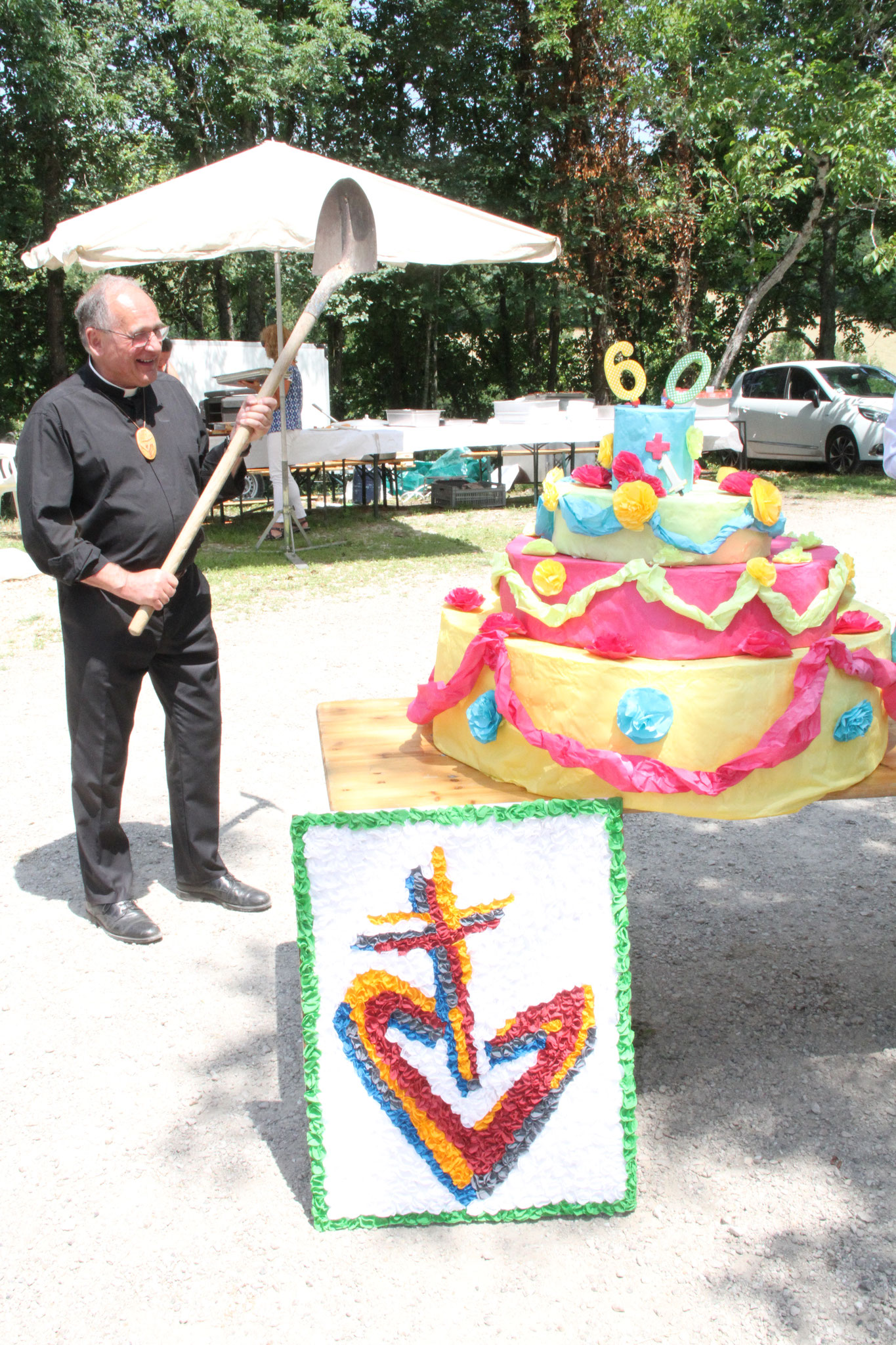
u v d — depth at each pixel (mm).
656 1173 2273
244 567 9188
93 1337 1904
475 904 2113
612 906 2129
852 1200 2170
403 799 2375
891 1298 1927
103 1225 2174
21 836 4125
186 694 3330
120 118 17906
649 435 2387
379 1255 2076
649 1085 2562
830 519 11109
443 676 2770
